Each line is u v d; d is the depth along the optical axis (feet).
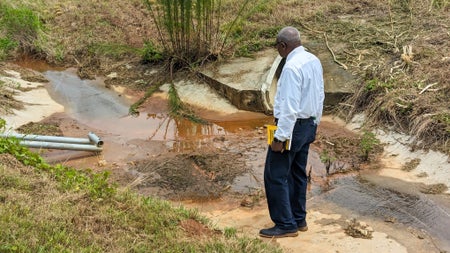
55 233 14.96
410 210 19.67
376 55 31.04
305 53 16.49
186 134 26.43
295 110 15.98
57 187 17.65
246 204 20.01
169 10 31.55
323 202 20.25
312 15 37.55
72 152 24.11
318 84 16.67
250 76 30.14
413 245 17.56
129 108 29.43
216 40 32.91
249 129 26.91
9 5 38.29
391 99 25.95
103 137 25.88
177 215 17.49
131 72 33.47
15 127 25.71
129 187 19.54
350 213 19.48
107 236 15.47
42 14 39.96
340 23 36.17
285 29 16.46
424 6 36.81
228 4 38.70
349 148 24.52
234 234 16.99
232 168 22.77
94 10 40.63
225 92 29.78
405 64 28.81
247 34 34.76
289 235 17.70
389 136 24.84
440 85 26.35
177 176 22.03
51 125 26.66
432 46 30.35
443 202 20.20
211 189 21.12
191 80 31.53
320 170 22.70
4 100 27.76
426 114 24.25
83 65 34.60
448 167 21.91
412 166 22.72
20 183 17.30
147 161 23.32
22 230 14.58
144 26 37.96
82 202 16.89
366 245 17.44
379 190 21.08
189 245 15.70
